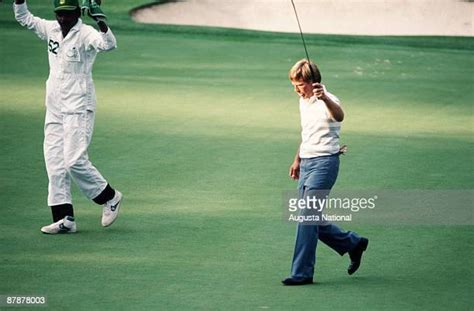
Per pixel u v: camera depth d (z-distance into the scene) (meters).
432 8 86.56
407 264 29.95
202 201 36.44
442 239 32.62
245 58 68.81
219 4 85.50
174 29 77.94
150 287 27.36
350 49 74.38
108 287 27.34
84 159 32.25
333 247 28.36
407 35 82.62
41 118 49.38
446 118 52.75
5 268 28.86
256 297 26.66
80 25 32.22
